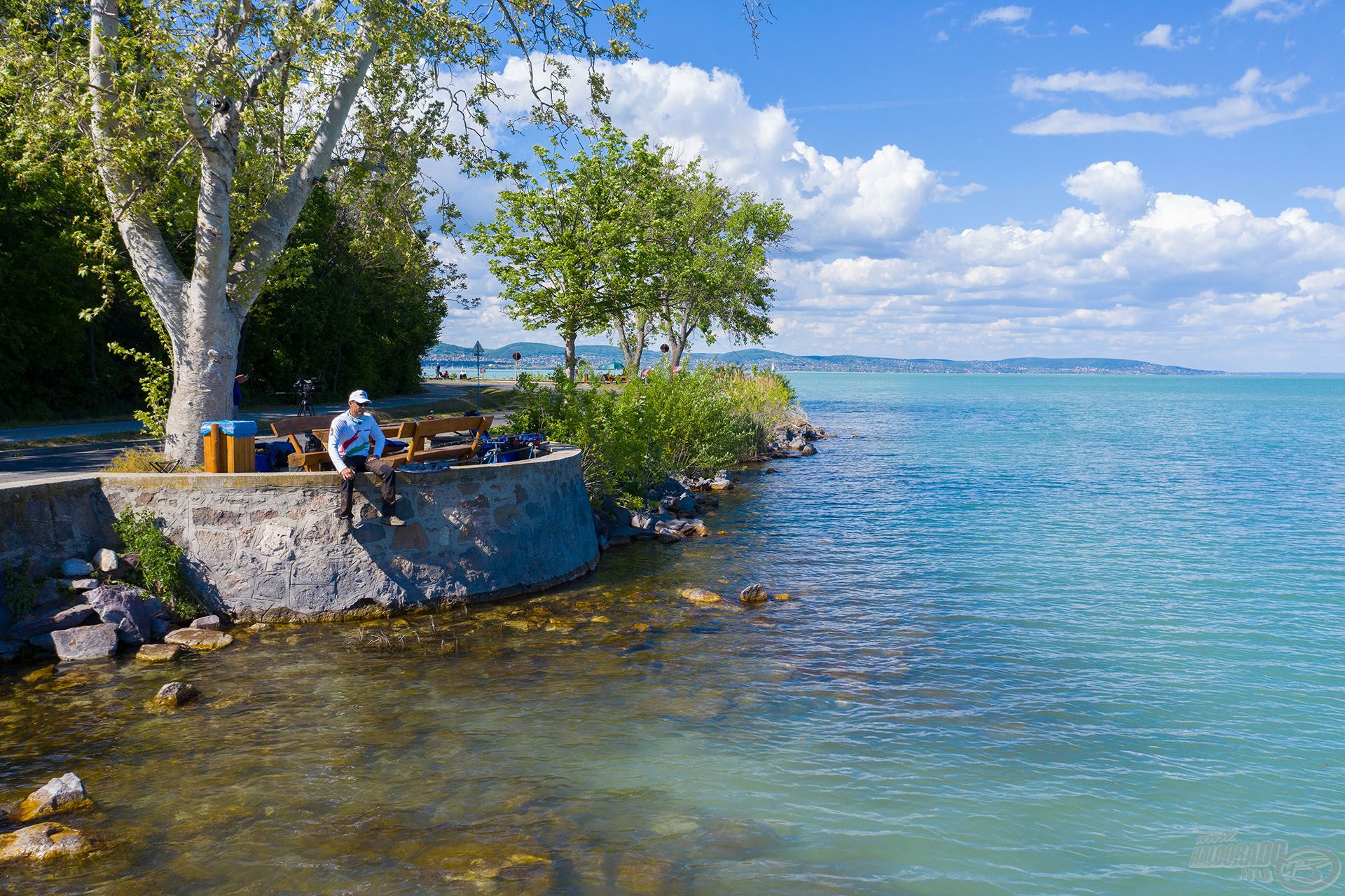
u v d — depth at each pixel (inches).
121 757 275.6
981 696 341.1
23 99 500.4
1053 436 1924.2
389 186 652.7
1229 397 5600.4
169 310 521.3
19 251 1066.1
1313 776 275.4
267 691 335.3
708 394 1101.1
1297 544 674.8
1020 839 234.4
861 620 447.8
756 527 732.0
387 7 511.2
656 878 209.8
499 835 229.3
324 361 1787.6
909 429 2073.1
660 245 1226.6
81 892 200.5
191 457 508.1
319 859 215.9
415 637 403.2
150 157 517.3
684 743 292.5
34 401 1167.6
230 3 493.0
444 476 453.4
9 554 380.8
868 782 266.1
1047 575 556.4
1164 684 357.1
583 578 534.3
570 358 1023.0
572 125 668.7
